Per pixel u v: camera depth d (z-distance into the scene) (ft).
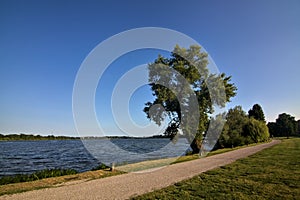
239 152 83.35
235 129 141.18
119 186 31.81
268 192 26.76
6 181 37.73
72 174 44.29
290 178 33.91
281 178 34.04
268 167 44.60
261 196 25.27
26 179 39.83
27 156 123.44
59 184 33.63
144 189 29.84
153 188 30.25
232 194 26.17
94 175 40.45
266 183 31.24
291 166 45.32
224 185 30.53
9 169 73.61
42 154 135.44
